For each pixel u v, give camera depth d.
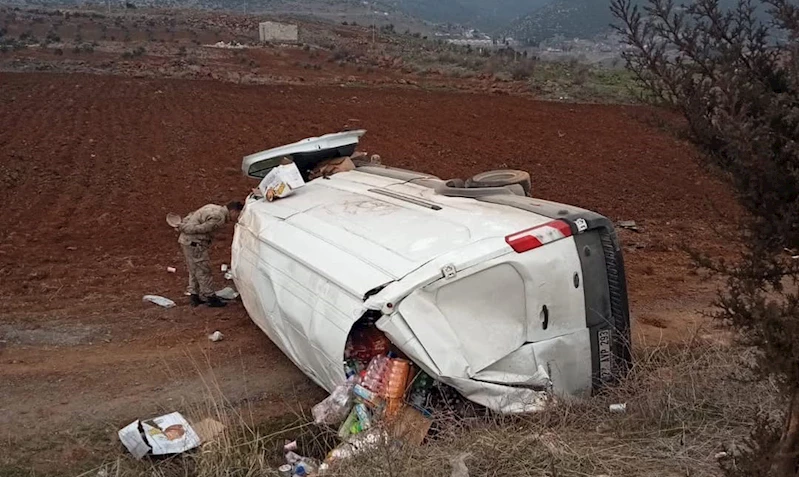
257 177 8.18
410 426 4.97
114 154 16.03
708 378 5.57
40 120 19.47
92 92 25.20
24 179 13.78
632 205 13.50
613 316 5.58
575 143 19.27
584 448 4.68
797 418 3.44
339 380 5.29
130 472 5.12
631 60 3.71
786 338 3.15
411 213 6.04
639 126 21.84
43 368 6.84
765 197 3.34
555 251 5.30
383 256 5.37
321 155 8.45
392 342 5.01
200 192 13.56
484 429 4.86
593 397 5.48
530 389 5.20
